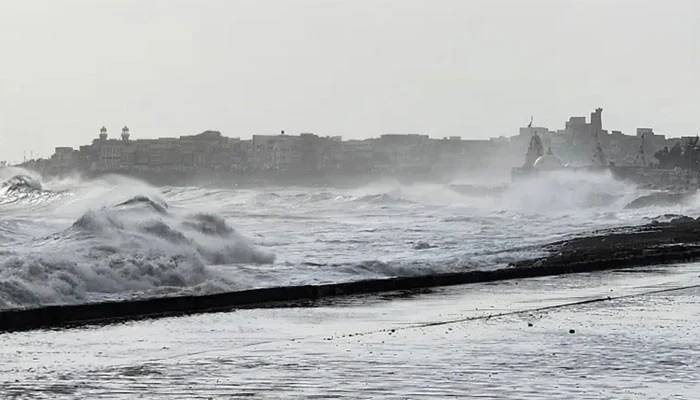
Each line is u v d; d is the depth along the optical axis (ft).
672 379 69.31
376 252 231.30
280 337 92.89
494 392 64.54
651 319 106.52
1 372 72.64
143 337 93.09
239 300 124.26
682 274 177.88
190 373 71.97
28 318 103.19
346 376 70.54
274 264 185.16
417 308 120.37
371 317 109.91
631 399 62.34
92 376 70.69
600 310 116.26
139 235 170.91
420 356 79.97
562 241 276.62
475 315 111.65
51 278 131.34
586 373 71.77
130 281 143.74
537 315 111.14
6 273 128.26
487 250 237.66
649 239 286.87
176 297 117.70
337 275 167.84
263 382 68.13
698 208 626.64
